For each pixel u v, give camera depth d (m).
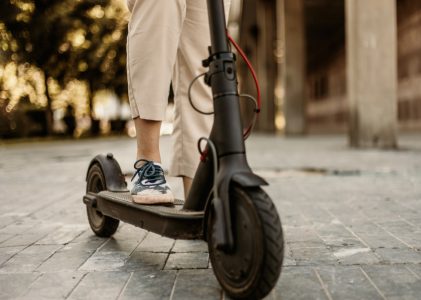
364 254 2.16
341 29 30.16
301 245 2.33
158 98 2.02
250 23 31.39
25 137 21.56
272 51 26.92
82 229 2.79
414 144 10.96
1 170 6.66
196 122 2.32
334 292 1.67
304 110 20.27
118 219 2.23
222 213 1.52
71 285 1.79
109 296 1.67
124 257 2.16
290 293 1.67
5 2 15.73
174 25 2.02
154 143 2.10
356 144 9.75
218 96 1.63
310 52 38.16
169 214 1.78
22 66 19.56
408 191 4.03
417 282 1.77
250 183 1.45
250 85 33.44
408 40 23.23
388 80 9.49
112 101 32.34
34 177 5.67
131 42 2.03
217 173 1.59
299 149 10.25
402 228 2.68
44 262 2.11
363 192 4.04
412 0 22.53
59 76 22.39
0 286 1.79
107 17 22.80
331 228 2.71
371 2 9.33
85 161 8.25
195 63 2.28
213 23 1.65
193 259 2.11
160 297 1.65
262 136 22.27
